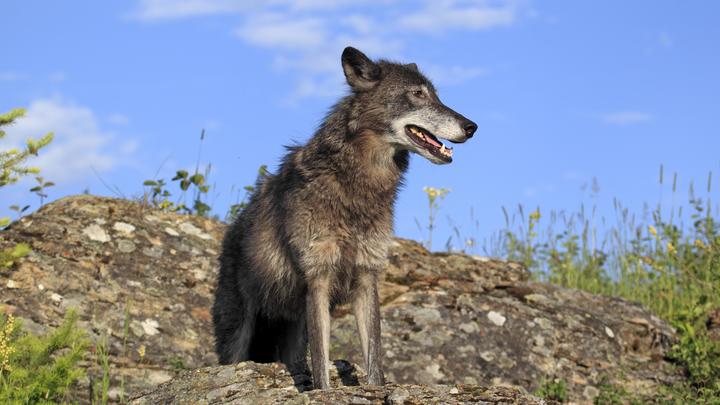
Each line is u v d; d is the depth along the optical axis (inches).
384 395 645.9
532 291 1131.3
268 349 893.8
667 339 1093.1
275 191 796.0
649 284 1342.3
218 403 660.7
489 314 1048.8
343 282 752.3
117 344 908.6
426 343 985.5
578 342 1040.2
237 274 872.9
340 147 740.0
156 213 1136.2
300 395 644.1
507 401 638.5
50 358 786.8
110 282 979.9
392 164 762.8
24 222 1039.6
